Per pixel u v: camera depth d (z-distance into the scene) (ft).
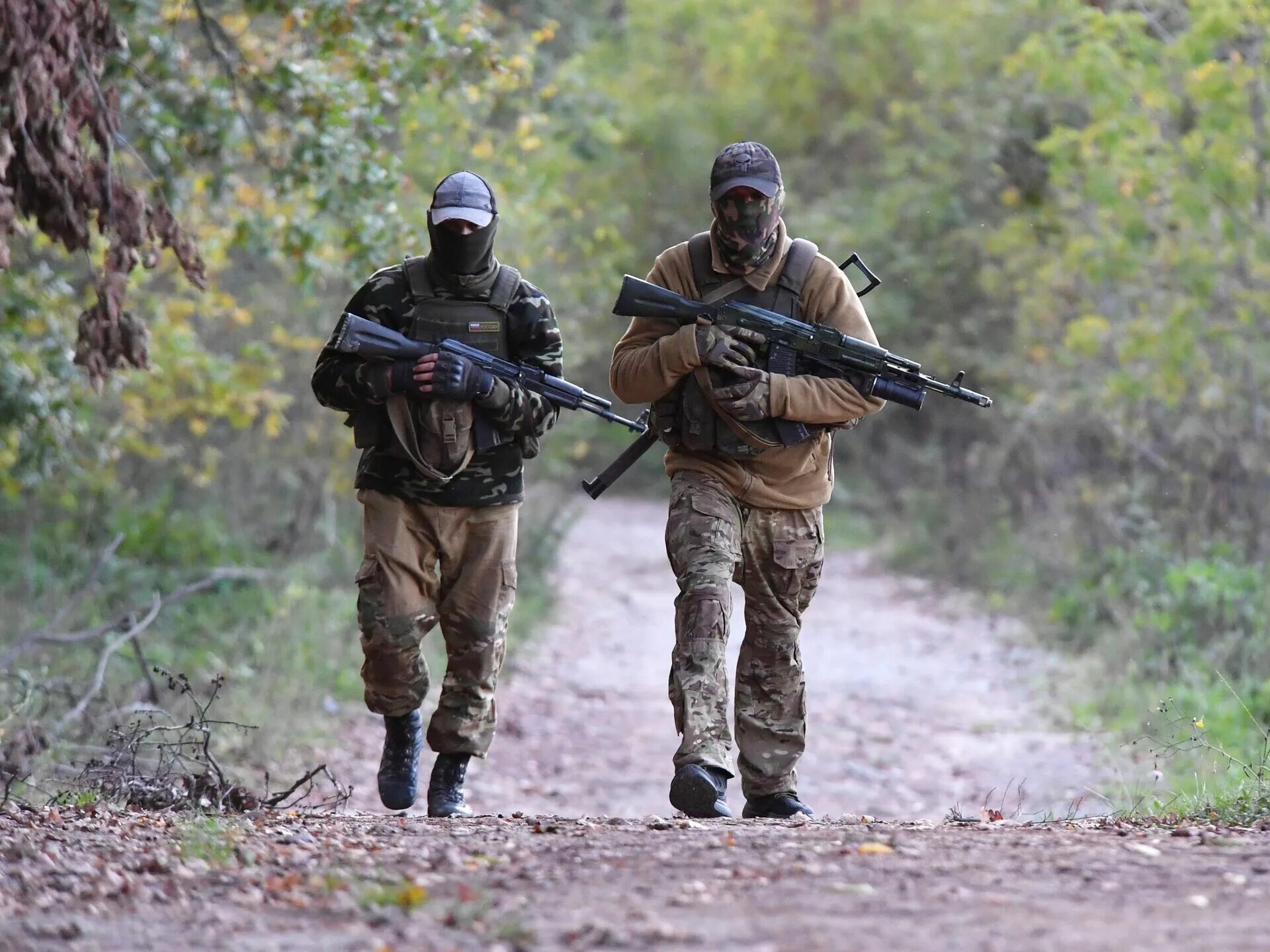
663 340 56.08
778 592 58.08
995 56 210.79
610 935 33.83
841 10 280.31
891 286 223.51
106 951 34.06
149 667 105.81
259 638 116.67
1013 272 183.11
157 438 148.15
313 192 100.17
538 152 165.27
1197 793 65.51
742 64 299.17
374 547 57.98
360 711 111.45
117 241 65.16
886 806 94.27
